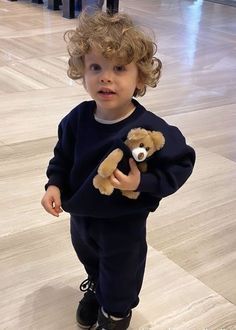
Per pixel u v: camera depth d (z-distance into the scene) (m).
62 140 1.21
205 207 2.11
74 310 1.49
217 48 5.07
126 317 1.29
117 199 1.12
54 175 1.23
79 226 1.22
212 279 1.67
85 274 1.64
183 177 1.11
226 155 2.64
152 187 1.07
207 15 6.90
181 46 5.02
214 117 3.19
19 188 2.15
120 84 1.08
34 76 3.73
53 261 1.70
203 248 1.83
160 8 7.12
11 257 1.70
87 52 1.08
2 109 3.04
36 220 1.92
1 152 2.46
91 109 1.16
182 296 1.57
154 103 3.35
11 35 4.96
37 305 1.50
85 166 1.13
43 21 5.70
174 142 1.10
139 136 1.05
